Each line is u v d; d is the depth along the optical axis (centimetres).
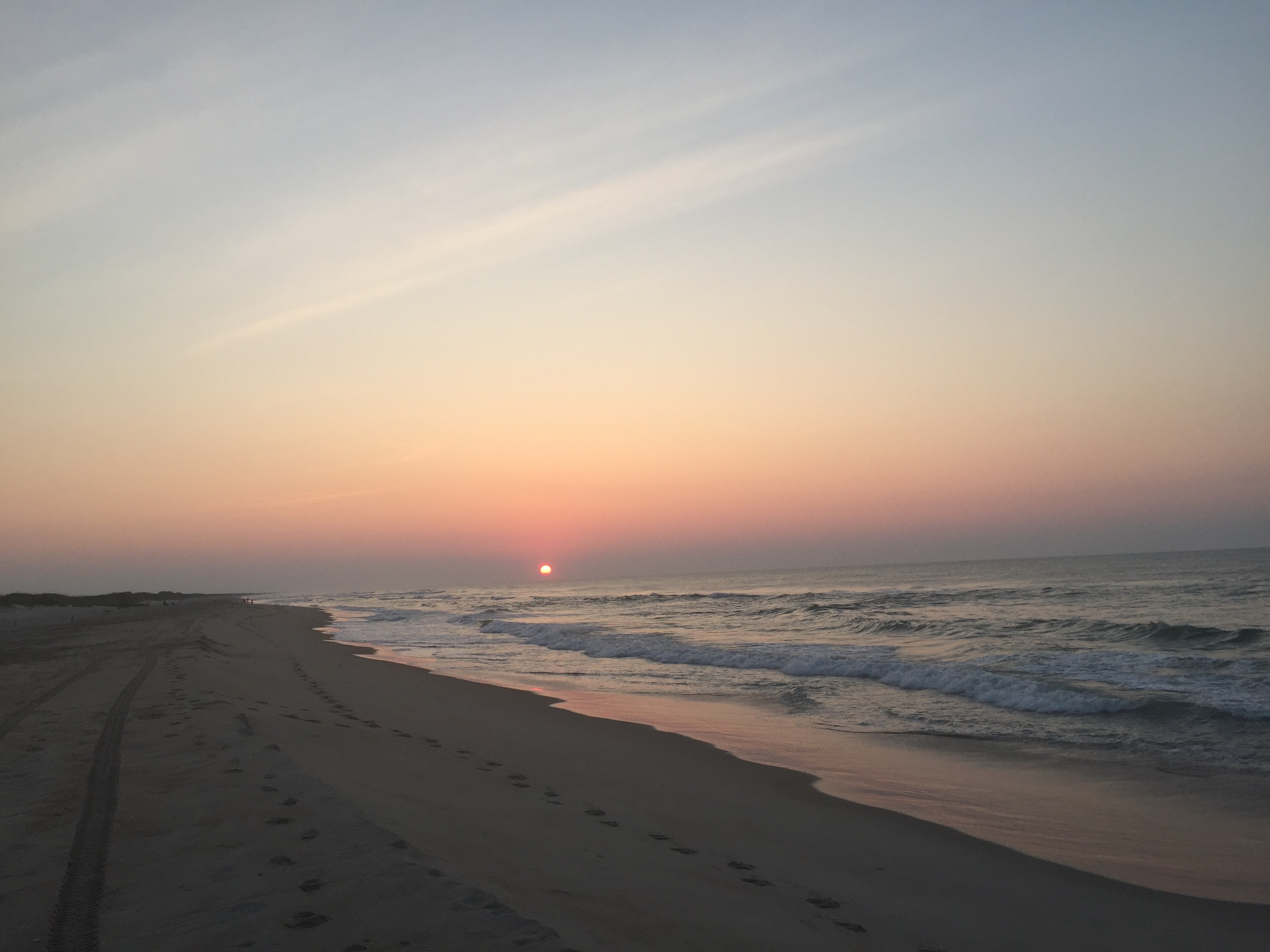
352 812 572
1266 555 14025
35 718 1048
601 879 539
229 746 812
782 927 498
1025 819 840
